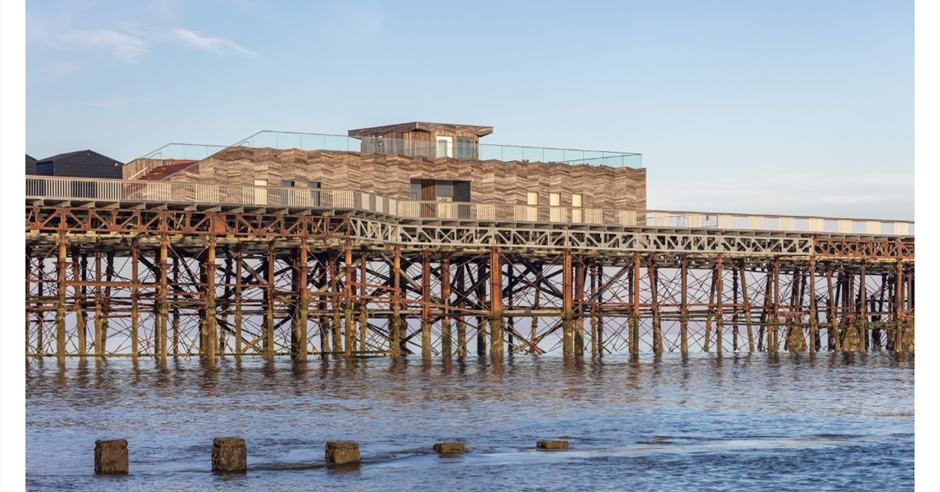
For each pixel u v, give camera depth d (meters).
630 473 42.16
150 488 39.12
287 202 89.69
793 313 108.44
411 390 66.44
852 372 83.75
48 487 39.22
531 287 105.94
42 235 78.44
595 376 77.56
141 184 86.12
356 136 102.12
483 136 106.88
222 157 89.25
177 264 93.94
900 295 112.62
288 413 55.97
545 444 46.88
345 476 41.16
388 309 98.19
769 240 108.81
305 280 85.88
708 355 105.12
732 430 52.09
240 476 41.09
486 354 104.06
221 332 98.06
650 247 101.56
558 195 103.44
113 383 68.88
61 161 100.44
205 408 57.53
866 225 110.38
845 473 42.50
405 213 94.38
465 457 44.75
